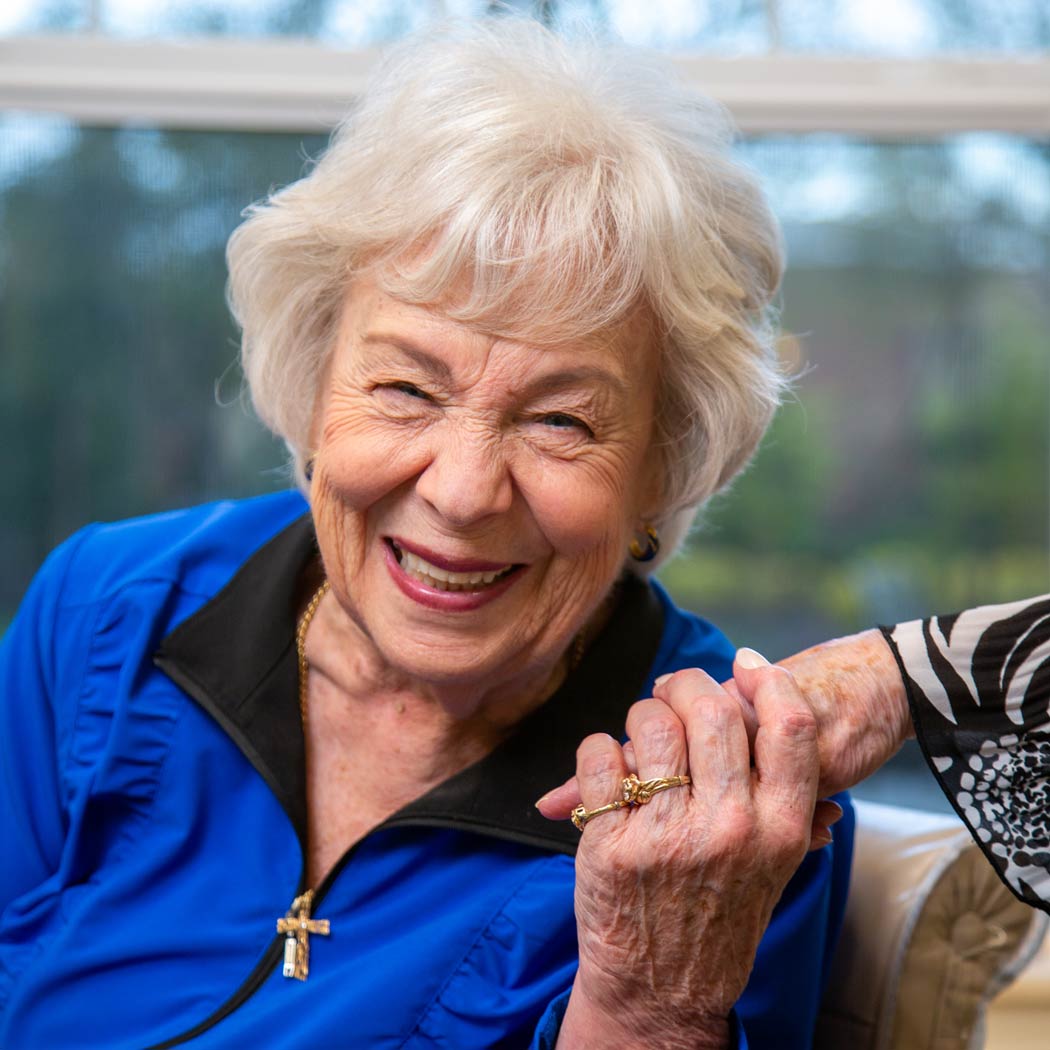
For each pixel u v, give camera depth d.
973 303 1.89
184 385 1.91
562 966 0.99
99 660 1.17
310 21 1.85
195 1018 1.01
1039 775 0.85
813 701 0.88
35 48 1.83
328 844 1.07
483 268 0.86
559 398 0.90
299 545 1.17
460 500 0.89
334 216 0.93
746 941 0.87
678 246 0.92
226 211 1.89
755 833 0.83
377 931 1.01
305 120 1.85
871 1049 1.12
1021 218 1.88
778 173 1.88
